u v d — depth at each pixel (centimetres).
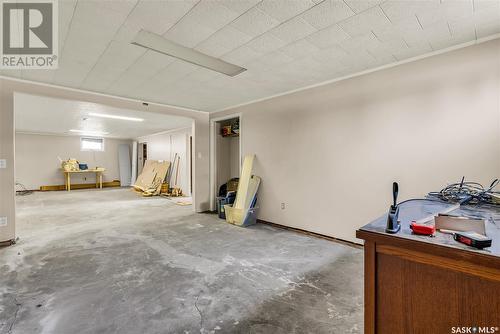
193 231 393
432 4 183
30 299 197
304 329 164
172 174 865
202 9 187
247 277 237
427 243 97
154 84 362
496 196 175
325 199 354
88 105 457
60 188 991
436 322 99
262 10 189
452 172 249
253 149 461
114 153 1120
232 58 276
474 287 91
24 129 836
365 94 311
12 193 327
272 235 370
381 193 298
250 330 163
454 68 247
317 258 282
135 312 181
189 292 210
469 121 239
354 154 322
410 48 253
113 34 224
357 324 169
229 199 481
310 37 231
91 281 227
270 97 426
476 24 209
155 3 180
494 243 95
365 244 115
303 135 380
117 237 361
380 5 184
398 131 284
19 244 328
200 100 454
